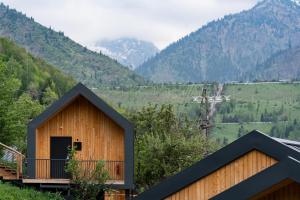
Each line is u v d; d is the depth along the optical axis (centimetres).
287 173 1229
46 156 3953
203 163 1455
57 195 3775
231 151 1427
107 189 3794
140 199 1494
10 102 4619
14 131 4566
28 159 3900
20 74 12800
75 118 3969
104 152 3934
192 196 1466
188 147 4872
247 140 1410
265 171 1256
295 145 1808
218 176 1448
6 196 3391
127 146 3834
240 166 1427
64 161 3938
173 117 5550
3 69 4616
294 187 1356
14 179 3903
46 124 3981
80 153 3947
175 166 4816
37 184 3906
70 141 3959
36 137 3925
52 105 3869
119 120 3831
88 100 3881
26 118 4941
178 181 1471
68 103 3884
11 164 4078
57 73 17550
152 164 4828
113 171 3891
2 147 4200
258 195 1301
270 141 1379
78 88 3822
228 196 1287
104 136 3941
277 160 1380
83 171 3797
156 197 1481
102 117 3953
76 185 3788
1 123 4531
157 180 4866
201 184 1460
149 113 5600
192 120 5681
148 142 4947
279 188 1342
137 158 4922
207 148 5288
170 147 4825
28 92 11712
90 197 3756
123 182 3831
